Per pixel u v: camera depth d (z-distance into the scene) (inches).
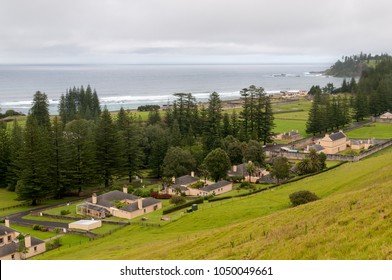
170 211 3250.5
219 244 1594.5
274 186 3631.9
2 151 4616.1
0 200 4101.9
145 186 4414.4
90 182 4333.2
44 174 3939.5
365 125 7283.5
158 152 4820.4
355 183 2792.8
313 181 3430.1
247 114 6023.6
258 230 1640.0
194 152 4872.0
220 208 2947.8
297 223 1517.0
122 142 4554.6
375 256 994.7
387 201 1349.7
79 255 2256.4
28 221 3314.5
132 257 1812.3
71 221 3284.9
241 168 4355.3
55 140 4183.1
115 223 3083.2
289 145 5802.2
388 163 3070.9
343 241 1142.3
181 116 6190.9
